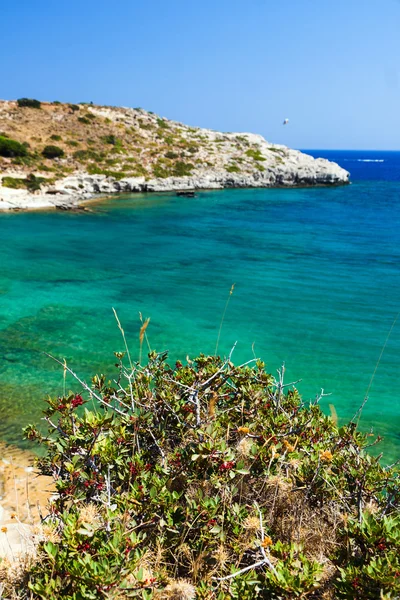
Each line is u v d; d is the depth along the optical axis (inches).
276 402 205.0
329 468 163.2
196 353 601.3
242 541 137.5
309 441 181.3
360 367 579.2
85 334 647.8
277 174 2994.6
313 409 203.5
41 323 686.5
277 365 577.9
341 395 504.1
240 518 141.0
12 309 746.2
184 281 965.2
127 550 123.3
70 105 3233.3
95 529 130.6
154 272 1035.3
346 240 1459.2
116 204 2064.5
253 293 892.0
